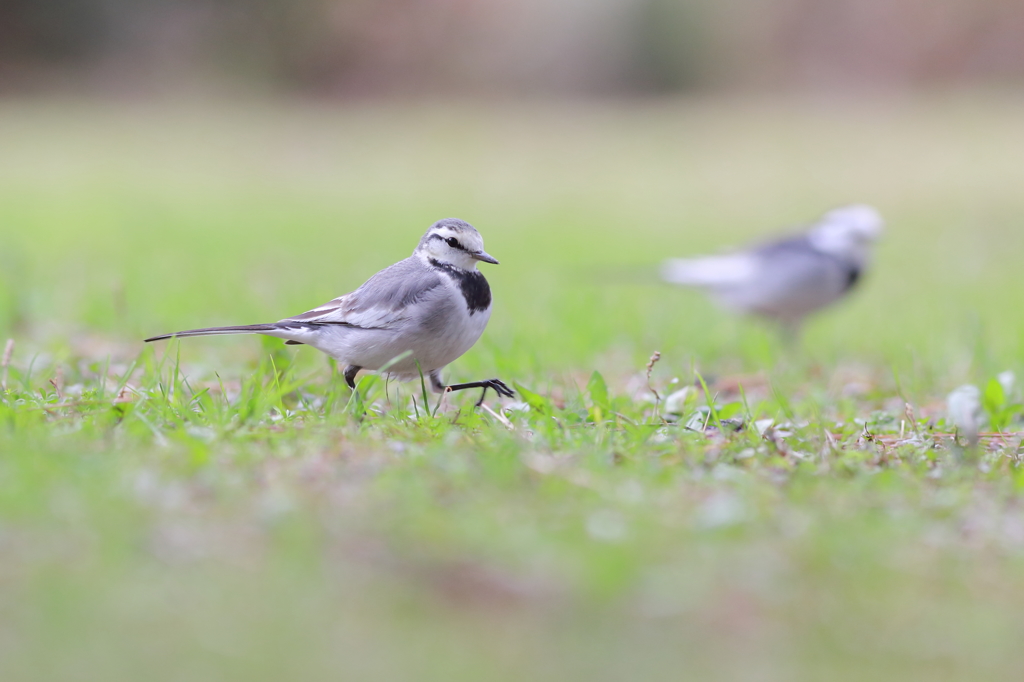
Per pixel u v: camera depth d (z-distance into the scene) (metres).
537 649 5.01
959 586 5.92
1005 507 7.20
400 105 67.31
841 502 7.11
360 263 23.67
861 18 68.06
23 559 5.48
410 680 4.68
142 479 6.59
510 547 5.93
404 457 7.64
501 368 11.76
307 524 6.04
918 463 8.34
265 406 8.73
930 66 67.44
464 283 9.91
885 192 39.25
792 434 9.18
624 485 7.15
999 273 24.45
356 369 10.19
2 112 59.16
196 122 58.22
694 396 10.18
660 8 69.00
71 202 33.22
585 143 54.16
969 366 13.88
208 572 5.50
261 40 67.94
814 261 16.94
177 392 9.58
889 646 5.25
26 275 18.80
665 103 68.12
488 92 69.38
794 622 5.45
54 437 7.57
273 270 22.14
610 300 19.78
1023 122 55.88
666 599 5.55
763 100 67.75
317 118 61.50
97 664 4.64
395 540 5.97
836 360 15.48
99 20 66.19
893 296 22.09
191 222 30.20
